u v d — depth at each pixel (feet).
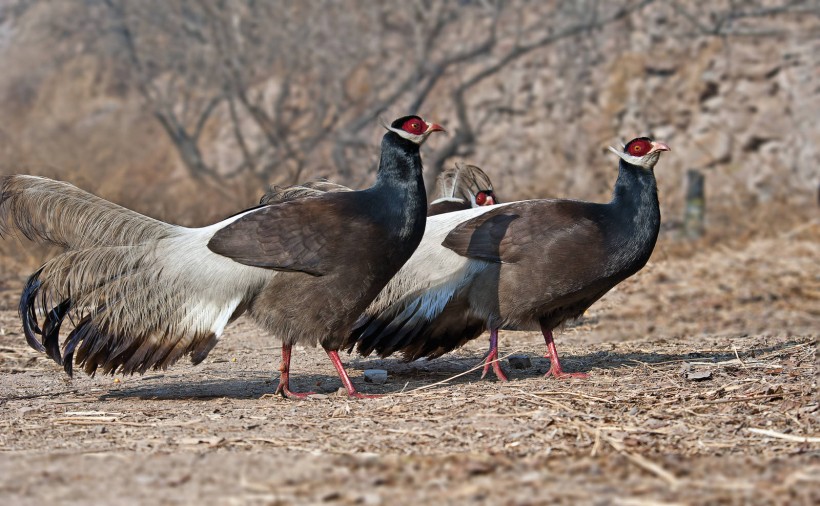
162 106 150.41
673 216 100.68
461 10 141.79
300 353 47.75
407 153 35.37
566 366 42.96
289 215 34.94
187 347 35.65
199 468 25.09
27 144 148.66
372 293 35.65
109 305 35.76
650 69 129.18
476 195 50.29
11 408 34.63
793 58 124.77
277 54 140.36
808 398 32.27
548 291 38.32
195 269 35.37
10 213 35.76
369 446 27.71
